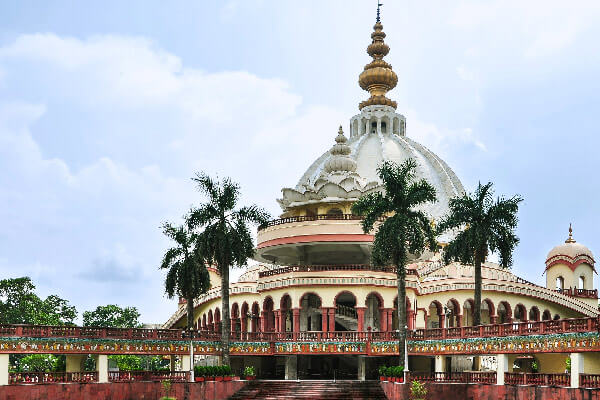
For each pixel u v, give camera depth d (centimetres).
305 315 6538
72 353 5094
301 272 6431
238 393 5484
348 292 6359
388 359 6488
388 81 10844
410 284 6612
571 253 8969
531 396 4159
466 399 4700
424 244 5425
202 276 6191
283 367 6906
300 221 6881
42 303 8619
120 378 5209
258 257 7694
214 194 5859
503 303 7375
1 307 8250
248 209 5884
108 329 5319
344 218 6762
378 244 5322
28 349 4912
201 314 8712
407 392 4844
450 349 5281
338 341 6091
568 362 6488
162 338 5631
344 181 7344
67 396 4750
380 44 11031
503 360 4731
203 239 5750
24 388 4584
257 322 7338
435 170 9938
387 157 9769
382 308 6391
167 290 6162
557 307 7906
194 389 5162
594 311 8038
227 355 5772
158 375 5328
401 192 5497
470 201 5541
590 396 3728
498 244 5425
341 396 5247
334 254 7300
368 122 10650
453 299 7319
